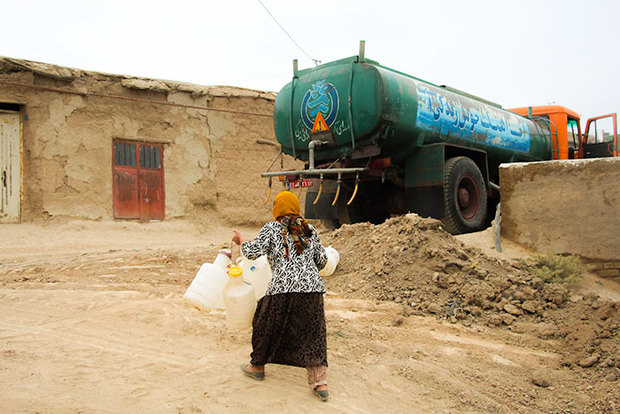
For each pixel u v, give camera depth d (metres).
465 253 6.81
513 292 6.18
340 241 8.21
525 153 12.31
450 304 6.07
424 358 4.72
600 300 6.02
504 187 7.88
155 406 3.36
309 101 9.53
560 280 6.48
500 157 11.67
